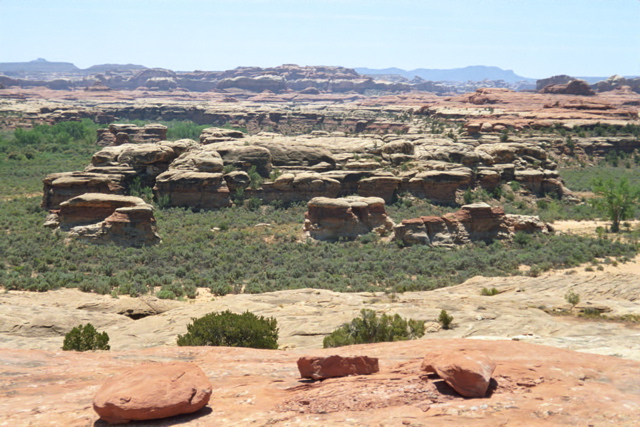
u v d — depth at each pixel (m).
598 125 192.75
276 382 10.88
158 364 9.95
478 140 161.62
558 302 36.22
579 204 111.19
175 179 90.50
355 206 79.00
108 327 33.81
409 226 75.38
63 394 10.61
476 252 72.19
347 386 9.71
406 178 101.12
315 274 60.72
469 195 101.56
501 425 7.75
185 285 53.97
